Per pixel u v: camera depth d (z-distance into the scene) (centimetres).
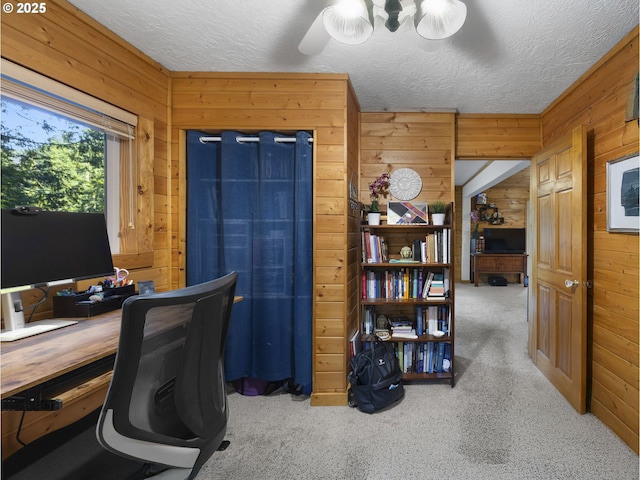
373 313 280
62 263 141
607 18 164
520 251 800
